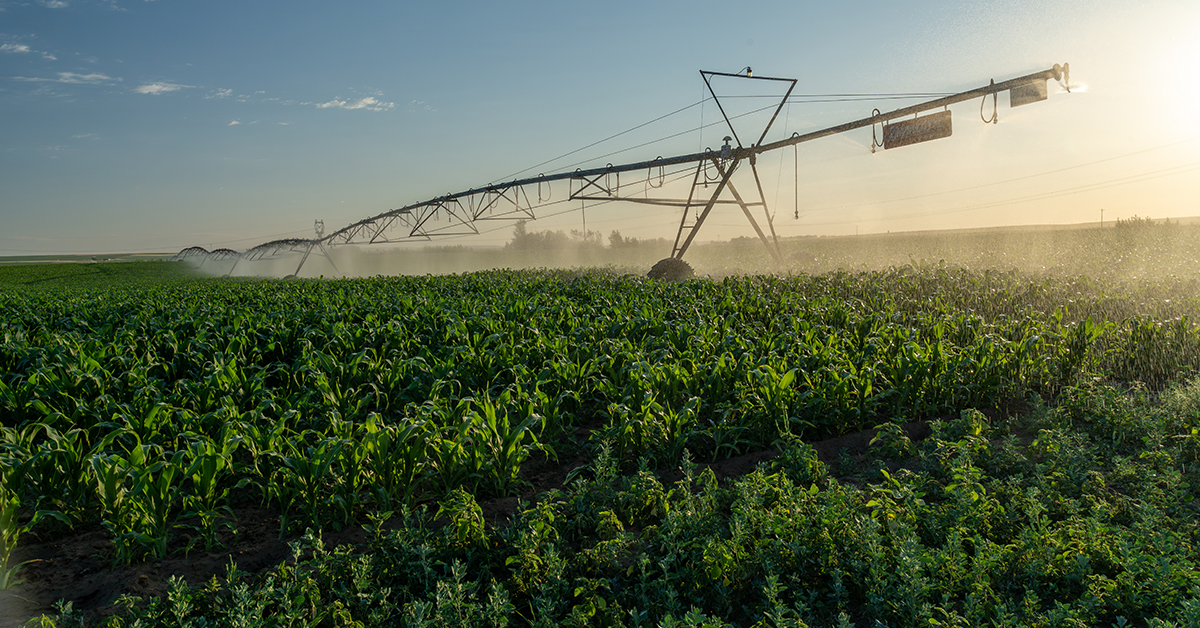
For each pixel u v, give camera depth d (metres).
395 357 9.94
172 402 7.75
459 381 9.24
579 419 8.66
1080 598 3.85
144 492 5.16
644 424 6.98
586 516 5.35
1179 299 13.78
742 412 7.60
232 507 6.25
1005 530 4.75
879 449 7.16
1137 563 3.93
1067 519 4.73
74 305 20.66
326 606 4.08
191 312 15.49
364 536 5.48
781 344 9.77
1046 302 15.77
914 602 3.70
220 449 5.93
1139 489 5.52
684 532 4.69
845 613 3.85
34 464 5.64
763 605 3.95
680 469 6.84
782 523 4.59
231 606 4.00
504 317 14.07
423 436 6.06
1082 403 7.88
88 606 4.57
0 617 4.38
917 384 8.36
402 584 4.48
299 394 8.48
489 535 4.93
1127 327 11.34
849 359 9.03
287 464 5.58
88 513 5.88
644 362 8.27
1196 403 7.16
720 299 16.42
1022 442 7.32
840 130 25.33
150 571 5.00
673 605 3.91
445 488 6.14
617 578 4.43
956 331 11.52
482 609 4.03
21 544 5.48
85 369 8.63
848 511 4.71
